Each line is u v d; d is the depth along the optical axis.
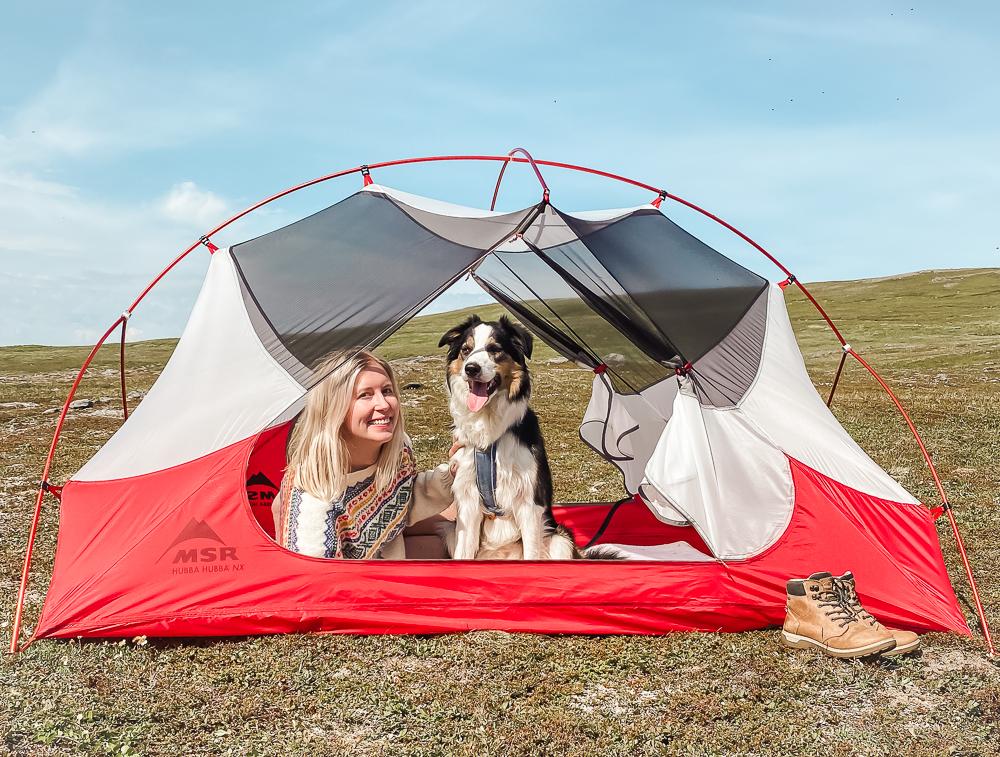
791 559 4.55
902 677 3.92
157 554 4.28
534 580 4.41
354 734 3.31
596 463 10.38
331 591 4.30
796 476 4.79
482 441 5.00
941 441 11.49
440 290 4.45
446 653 4.08
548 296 6.08
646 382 6.32
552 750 3.18
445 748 3.19
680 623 4.44
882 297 65.12
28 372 29.22
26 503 7.66
